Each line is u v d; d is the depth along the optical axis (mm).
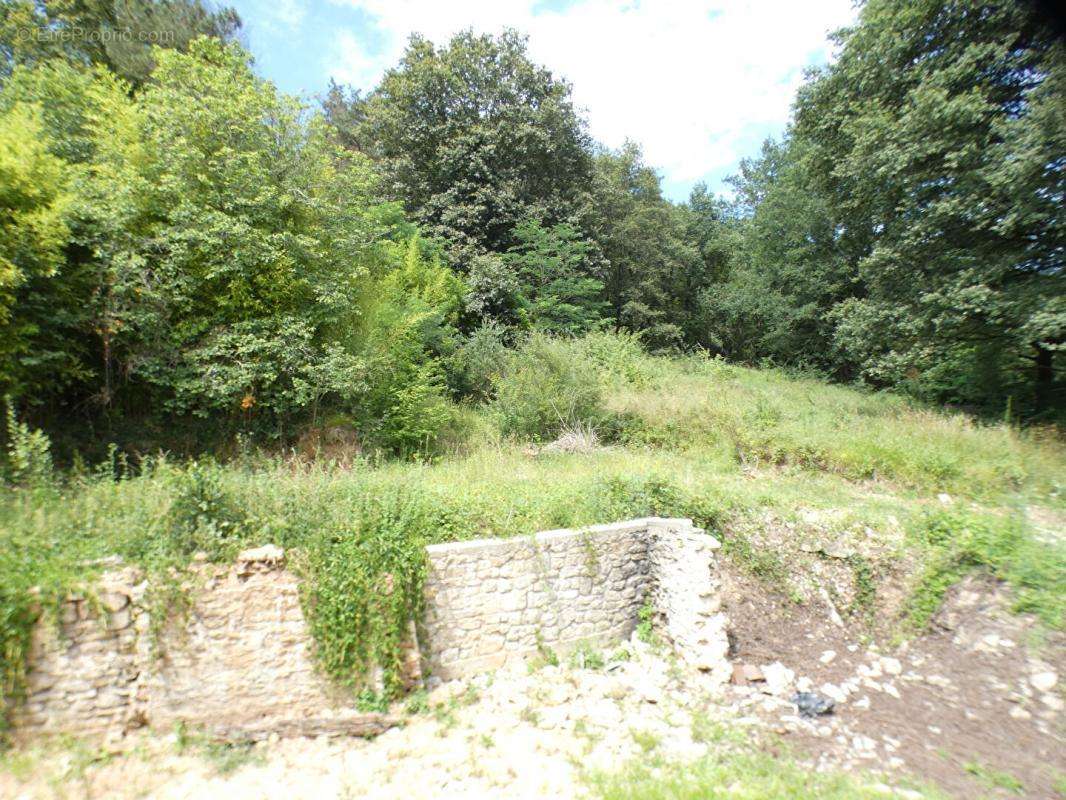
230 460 9609
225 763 4797
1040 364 13836
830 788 4559
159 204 9875
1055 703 5258
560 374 13484
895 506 8438
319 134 11828
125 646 4910
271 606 5324
